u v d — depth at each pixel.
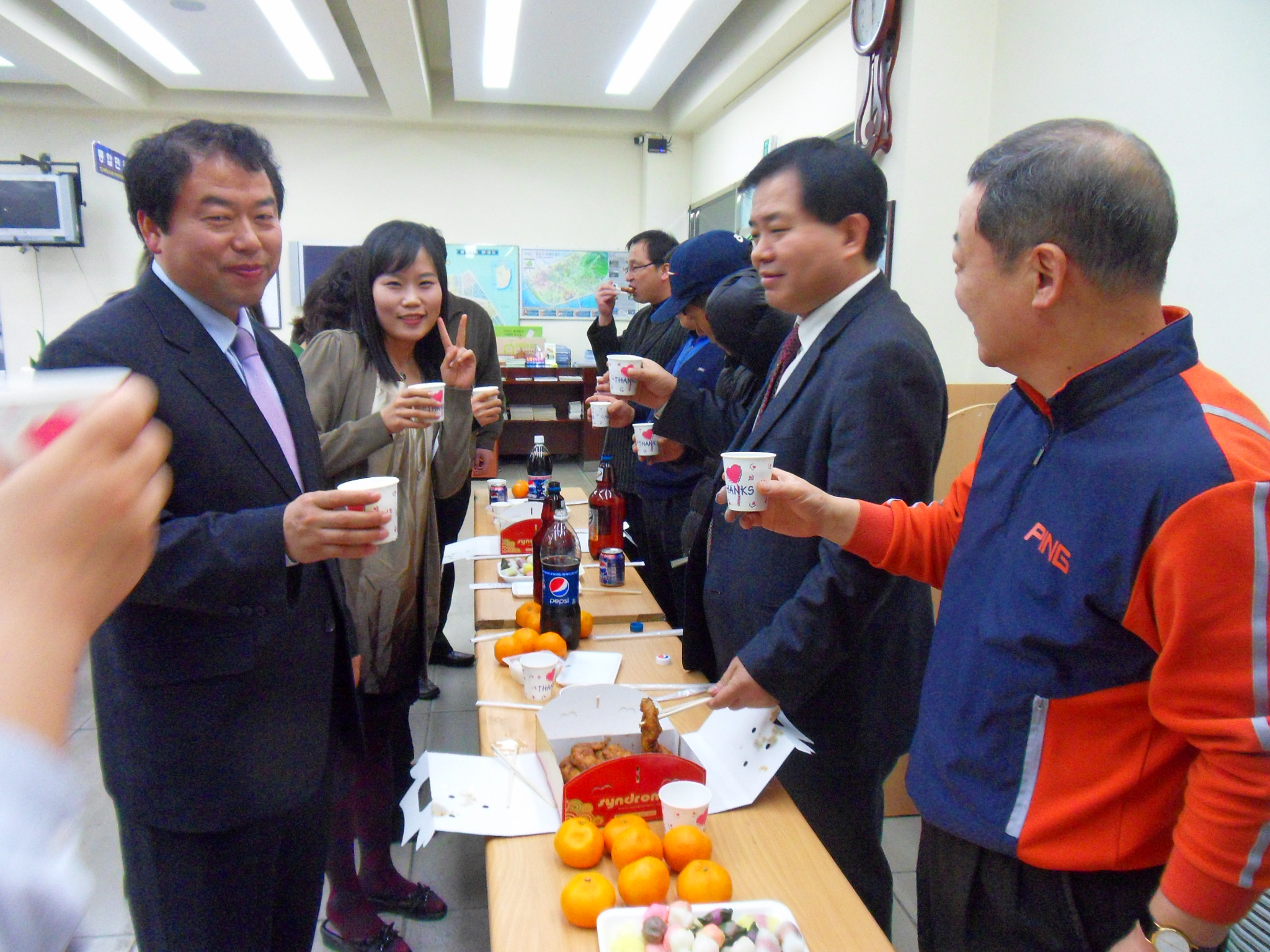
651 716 1.08
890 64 3.23
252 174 1.10
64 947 0.27
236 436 1.12
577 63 6.02
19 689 0.29
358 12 4.71
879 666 1.35
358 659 1.51
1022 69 2.92
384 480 1.11
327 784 1.33
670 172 7.79
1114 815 0.80
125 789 1.08
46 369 0.99
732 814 1.05
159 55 5.77
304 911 1.31
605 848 0.97
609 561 1.89
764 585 1.34
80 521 0.33
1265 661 0.65
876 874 1.39
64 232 6.62
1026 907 0.87
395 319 1.80
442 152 7.59
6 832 0.26
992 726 0.87
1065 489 0.80
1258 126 1.96
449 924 1.87
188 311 1.12
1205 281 2.12
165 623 1.05
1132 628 0.74
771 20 5.00
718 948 0.76
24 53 5.41
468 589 4.16
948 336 3.29
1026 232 0.77
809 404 1.31
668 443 2.14
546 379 7.32
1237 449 0.68
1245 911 0.68
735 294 1.83
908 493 1.22
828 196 1.28
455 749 2.58
